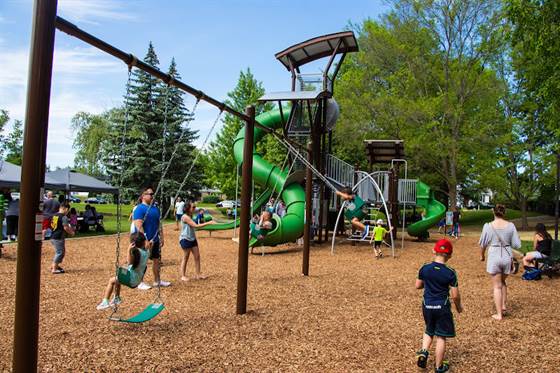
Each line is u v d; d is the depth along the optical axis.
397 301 7.77
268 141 35.41
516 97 27.53
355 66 34.28
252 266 11.58
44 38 3.11
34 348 3.14
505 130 27.78
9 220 15.03
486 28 26.92
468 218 39.78
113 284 6.61
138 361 4.61
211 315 6.51
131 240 6.45
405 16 28.92
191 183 38.00
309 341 5.44
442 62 28.25
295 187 17.23
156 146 35.22
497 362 4.92
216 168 37.53
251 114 7.02
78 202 70.56
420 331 5.97
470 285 9.66
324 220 19.33
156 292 7.96
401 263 13.02
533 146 28.19
